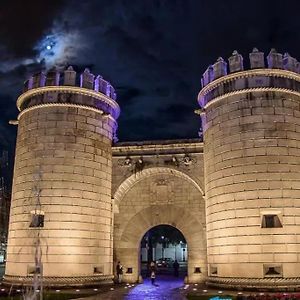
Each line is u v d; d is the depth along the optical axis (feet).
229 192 74.74
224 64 81.51
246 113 76.43
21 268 78.28
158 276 123.24
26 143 85.40
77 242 79.56
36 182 81.56
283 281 67.92
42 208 79.82
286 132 74.84
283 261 68.74
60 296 67.21
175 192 96.43
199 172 91.25
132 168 93.45
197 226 93.91
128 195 98.37
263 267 69.31
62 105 85.30
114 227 96.89
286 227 70.03
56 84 85.81
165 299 64.34
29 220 80.12
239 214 72.64
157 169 93.81
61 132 83.87
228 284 71.51
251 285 69.05
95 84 89.51
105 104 91.25
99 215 84.33
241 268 70.59
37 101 86.33
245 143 75.10
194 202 95.09
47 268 76.89
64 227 79.25
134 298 65.72
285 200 71.15
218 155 78.38
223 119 78.95
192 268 92.58
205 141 84.74
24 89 90.02
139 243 96.12
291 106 76.84
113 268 94.17
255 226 71.00
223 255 73.51
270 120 75.15
